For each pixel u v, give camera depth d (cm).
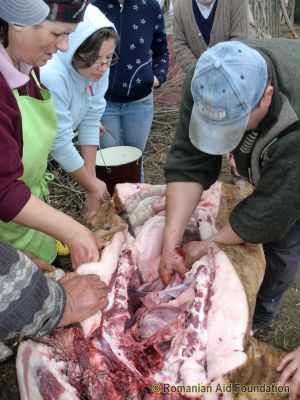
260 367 144
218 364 136
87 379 136
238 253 164
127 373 138
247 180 198
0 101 147
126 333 151
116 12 285
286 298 261
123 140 339
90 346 140
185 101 164
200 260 165
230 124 135
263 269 167
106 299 144
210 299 152
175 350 145
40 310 121
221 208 193
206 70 133
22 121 175
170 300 164
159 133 440
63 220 156
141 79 301
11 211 149
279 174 144
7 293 114
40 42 145
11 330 118
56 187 356
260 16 600
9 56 151
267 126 145
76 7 144
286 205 146
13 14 133
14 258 116
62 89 209
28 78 157
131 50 292
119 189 199
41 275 122
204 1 314
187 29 331
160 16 305
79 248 158
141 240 178
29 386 136
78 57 206
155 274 177
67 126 213
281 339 241
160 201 196
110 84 300
